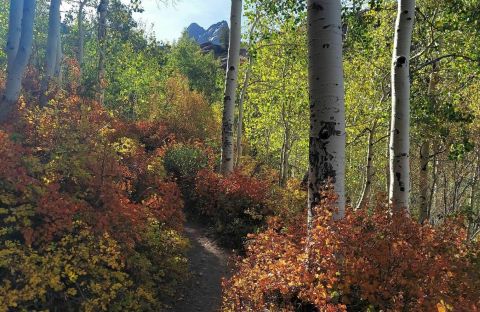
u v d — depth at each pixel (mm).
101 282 5430
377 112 14445
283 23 16125
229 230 10781
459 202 23391
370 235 4680
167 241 7582
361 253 4551
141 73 24906
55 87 11992
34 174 6059
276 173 21250
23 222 5230
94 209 6004
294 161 31734
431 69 12539
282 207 11352
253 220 11141
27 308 4770
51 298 4945
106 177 6594
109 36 23688
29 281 4672
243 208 11430
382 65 14555
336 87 4906
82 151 6656
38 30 26328
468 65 10852
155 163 9938
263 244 5586
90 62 27250
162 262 7238
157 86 28562
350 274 4230
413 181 20250
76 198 6059
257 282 4812
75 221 5668
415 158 18234
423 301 3945
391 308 4125
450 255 4992
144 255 6875
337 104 4910
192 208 13055
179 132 24797
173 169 15383
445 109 10188
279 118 21234
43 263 4930
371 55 13898
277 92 18516
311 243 4406
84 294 5320
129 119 25562
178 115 27078
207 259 9586
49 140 6895
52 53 11094
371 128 16719
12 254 5016
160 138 21203
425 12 11383
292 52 16297
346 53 12547
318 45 4922
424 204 14461
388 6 12664
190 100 28312
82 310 5102
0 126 7359
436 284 4184
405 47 7168
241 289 5188
